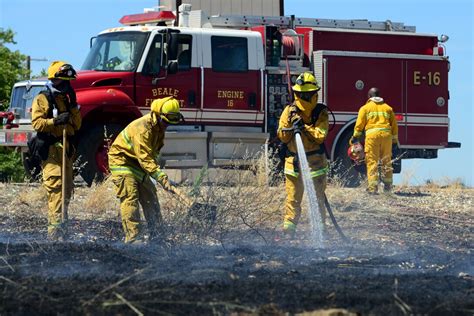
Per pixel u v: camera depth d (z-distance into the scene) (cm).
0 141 1952
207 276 796
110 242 1096
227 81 2000
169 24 2083
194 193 1198
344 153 2127
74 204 1543
